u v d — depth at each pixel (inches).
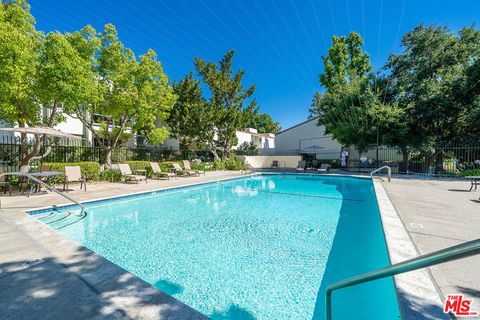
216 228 235.6
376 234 219.0
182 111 754.2
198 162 824.9
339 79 891.4
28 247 134.6
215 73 791.1
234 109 800.3
